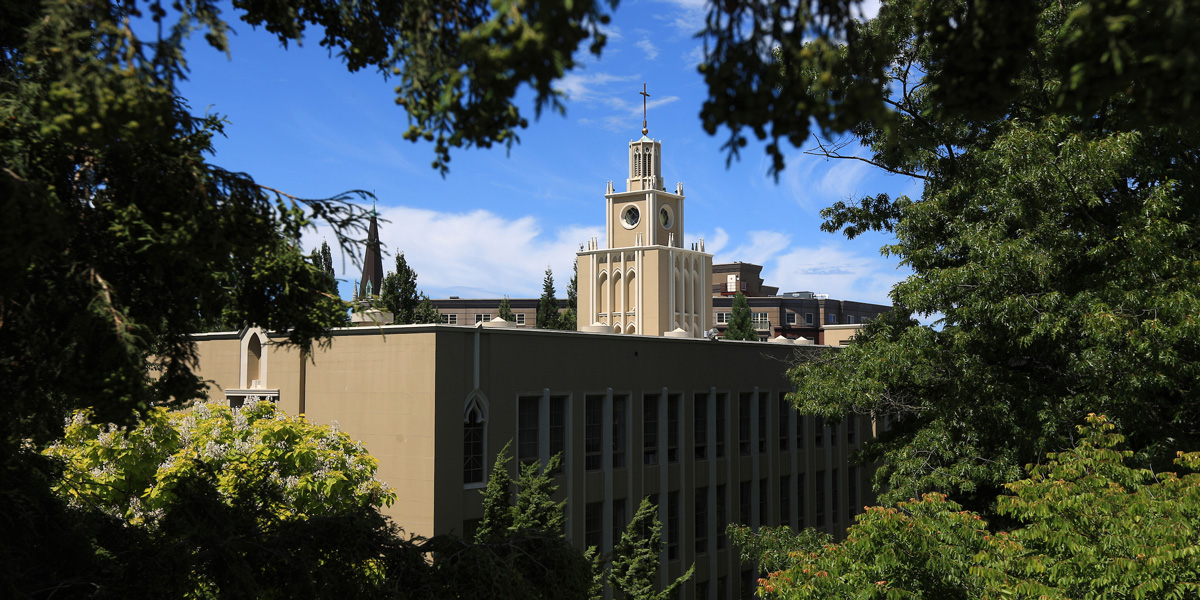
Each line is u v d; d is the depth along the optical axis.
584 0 3.79
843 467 43.91
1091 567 13.45
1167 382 18.36
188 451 20.23
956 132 22.48
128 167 7.50
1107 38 4.00
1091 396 20.11
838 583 15.53
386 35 7.88
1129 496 14.28
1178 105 4.10
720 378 36.12
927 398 23.97
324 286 9.09
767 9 4.44
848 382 23.34
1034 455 20.61
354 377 27.41
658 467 32.69
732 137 4.53
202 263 8.03
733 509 36.19
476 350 26.55
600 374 30.58
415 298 66.31
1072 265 20.84
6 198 6.45
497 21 3.81
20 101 7.00
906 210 22.56
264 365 29.89
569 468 29.05
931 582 14.70
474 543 11.95
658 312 83.06
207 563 10.51
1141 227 19.30
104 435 19.42
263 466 20.53
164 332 8.57
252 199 8.09
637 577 24.66
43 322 7.59
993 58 4.76
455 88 4.46
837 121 4.40
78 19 5.52
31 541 10.88
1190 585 12.55
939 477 21.16
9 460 10.84
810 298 128.12
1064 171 19.25
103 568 11.02
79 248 7.80
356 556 11.28
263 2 7.90
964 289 20.89
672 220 87.19
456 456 25.91
